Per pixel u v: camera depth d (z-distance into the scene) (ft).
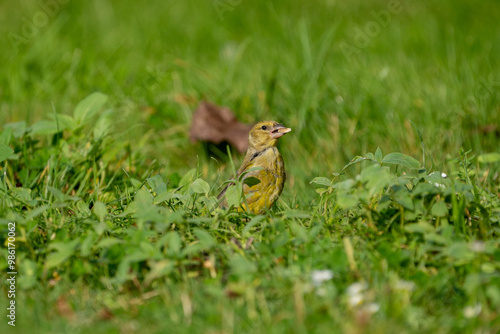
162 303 21.68
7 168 33.27
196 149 41.29
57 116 35.60
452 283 21.90
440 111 41.63
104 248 24.12
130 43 57.93
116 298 22.31
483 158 29.96
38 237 26.03
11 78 48.96
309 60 45.60
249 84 47.11
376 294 20.94
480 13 66.13
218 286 22.25
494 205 27.02
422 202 24.89
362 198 24.52
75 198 26.13
